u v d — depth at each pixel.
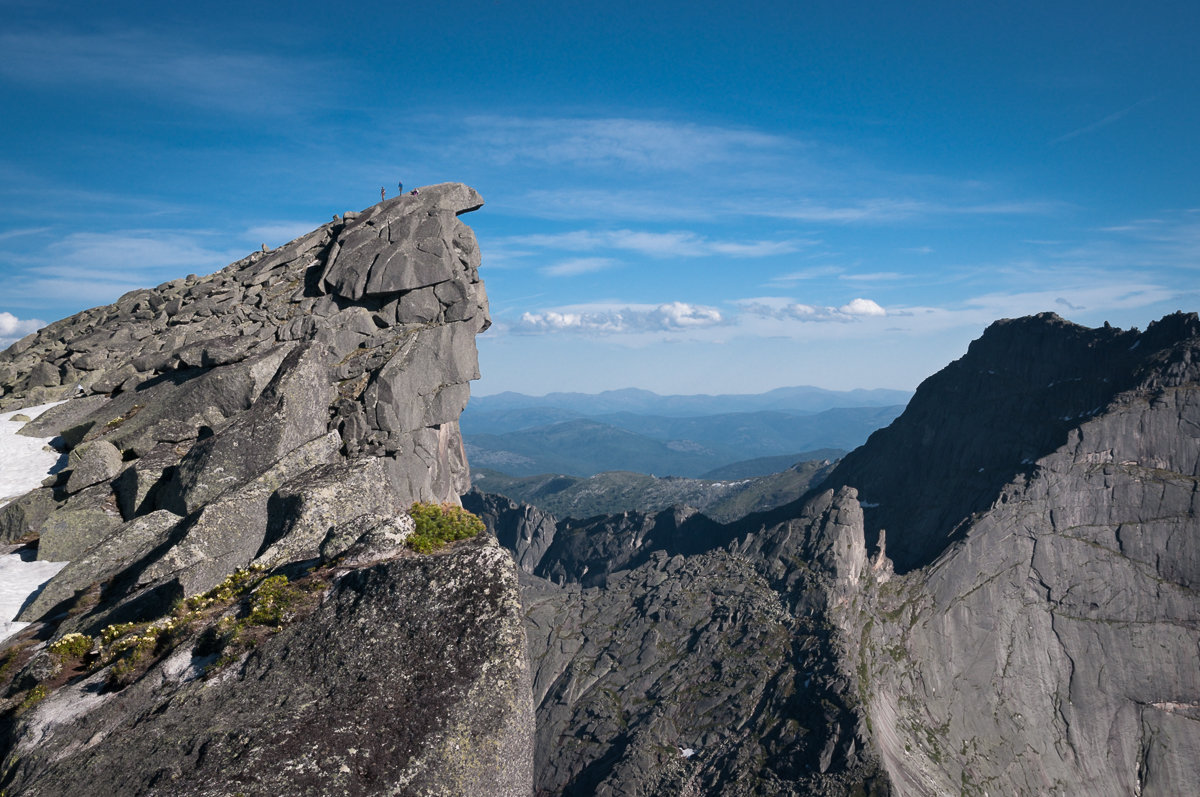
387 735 13.70
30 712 18.28
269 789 12.42
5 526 35.34
